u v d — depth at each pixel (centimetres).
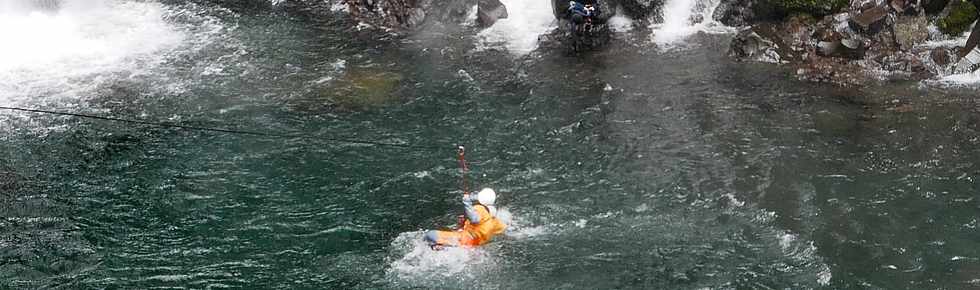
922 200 2550
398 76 3450
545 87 3303
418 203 2661
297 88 3400
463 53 3606
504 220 2527
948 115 2956
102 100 3369
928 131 2877
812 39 3416
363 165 2869
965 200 2541
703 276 2281
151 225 2627
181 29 3934
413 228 2544
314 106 3262
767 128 2945
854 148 2809
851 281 2252
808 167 2725
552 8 3800
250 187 2784
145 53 3728
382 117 3162
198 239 2553
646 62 3434
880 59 3278
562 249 2397
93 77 3544
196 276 2397
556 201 2617
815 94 3138
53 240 2575
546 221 2520
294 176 2830
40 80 3525
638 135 2948
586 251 2388
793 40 3431
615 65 3428
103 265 2462
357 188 2750
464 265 2344
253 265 2431
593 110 3117
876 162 2733
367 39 3775
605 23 3650
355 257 2428
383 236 2514
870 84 3170
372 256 2428
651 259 2352
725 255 2359
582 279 2284
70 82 3509
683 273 2295
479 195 2419
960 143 2806
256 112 3238
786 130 2927
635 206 2581
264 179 2822
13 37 3834
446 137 3012
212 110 3266
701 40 3556
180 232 2589
